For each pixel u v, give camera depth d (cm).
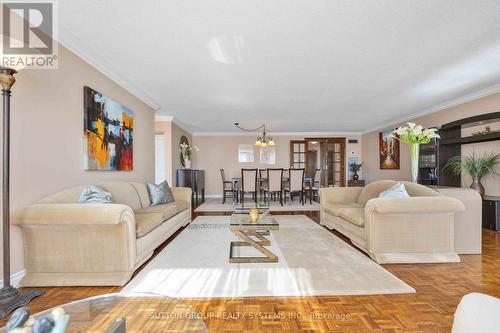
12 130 207
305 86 421
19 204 212
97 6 212
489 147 449
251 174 673
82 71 295
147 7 215
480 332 77
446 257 268
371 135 876
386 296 195
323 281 220
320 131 920
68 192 251
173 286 212
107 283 214
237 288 208
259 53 302
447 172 516
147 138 495
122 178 389
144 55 305
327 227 423
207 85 414
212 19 233
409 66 342
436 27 248
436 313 172
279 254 291
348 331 153
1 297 177
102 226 217
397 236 268
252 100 504
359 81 398
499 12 225
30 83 223
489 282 219
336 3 212
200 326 112
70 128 274
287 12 223
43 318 82
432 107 562
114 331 101
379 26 246
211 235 378
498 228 401
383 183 377
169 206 367
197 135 937
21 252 216
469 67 346
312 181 802
